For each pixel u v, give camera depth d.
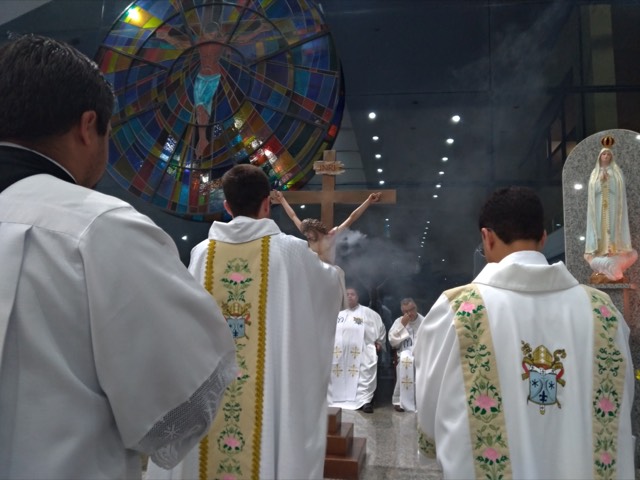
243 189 2.67
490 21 9.43
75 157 1.10
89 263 0.94
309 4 6.80
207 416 1.05
